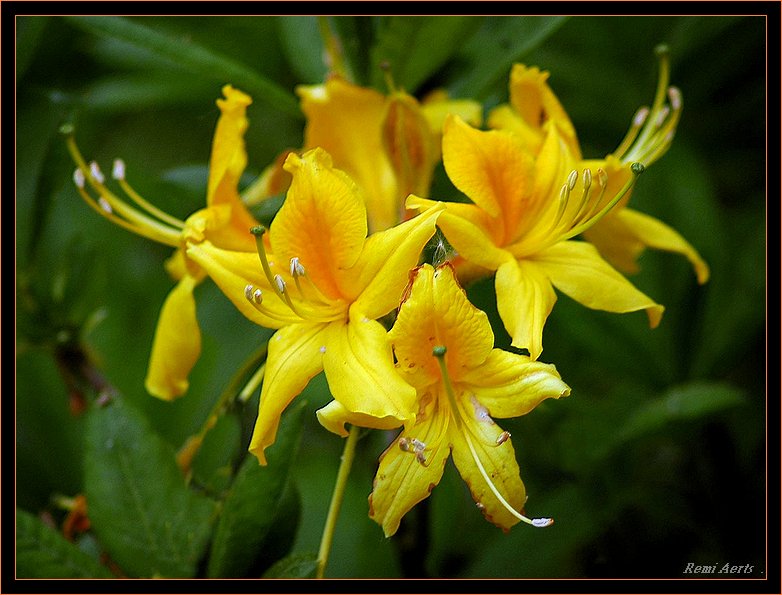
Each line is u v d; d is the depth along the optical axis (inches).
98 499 14.7
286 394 13.6
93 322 16.1
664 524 16.0
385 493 13.3
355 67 15.9
